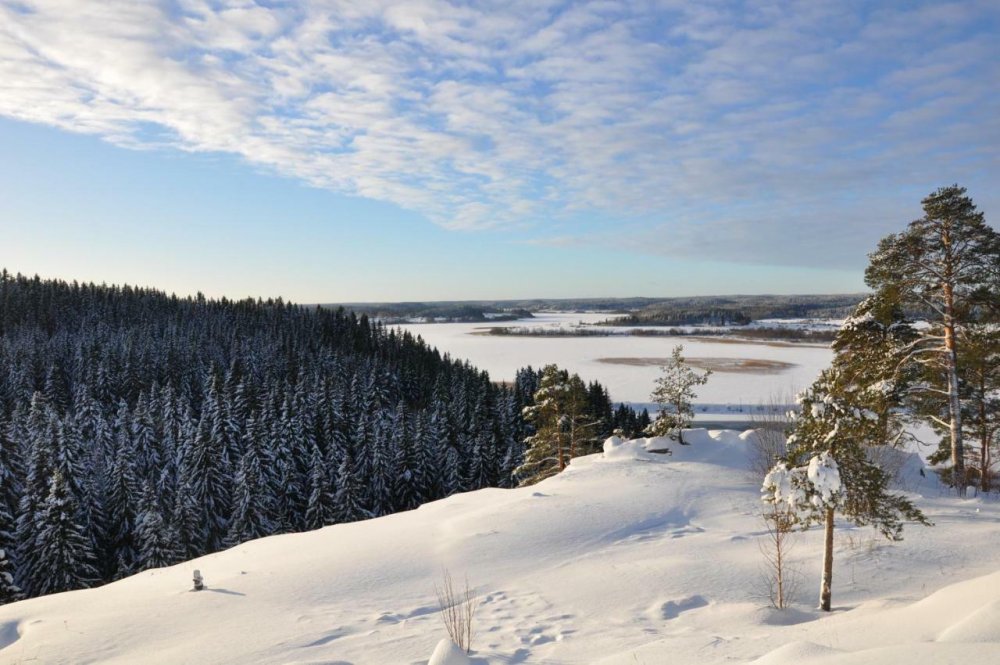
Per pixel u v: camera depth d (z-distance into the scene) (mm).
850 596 16078
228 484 59000
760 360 180250
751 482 29641
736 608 15031
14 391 81188
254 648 12711
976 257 24297
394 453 67000
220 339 117688
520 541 20875
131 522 50156
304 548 21188
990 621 8852
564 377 40438
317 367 102688
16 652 13156
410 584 17391
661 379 39000
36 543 40344
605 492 27594
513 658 11766
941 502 24938
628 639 12680
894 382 26953
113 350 92188
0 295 128125
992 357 27312
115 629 14195
